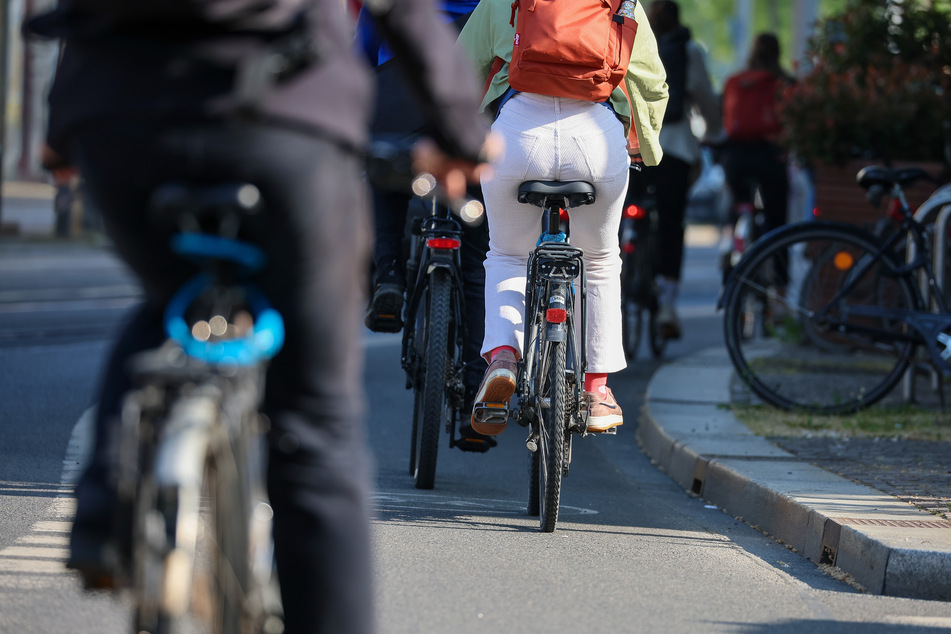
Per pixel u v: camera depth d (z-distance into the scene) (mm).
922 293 26094
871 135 34156
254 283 7988
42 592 13055
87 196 7898
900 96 33562
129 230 7727
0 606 12523
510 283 17891
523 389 17328
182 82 7410
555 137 17016
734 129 41688
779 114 35594
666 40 36125
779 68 42000
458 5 21531
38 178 125062
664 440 23344
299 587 8414
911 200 33844
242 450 7965
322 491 8352
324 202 7766
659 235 36688
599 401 17859
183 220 7387
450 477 21141
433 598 13461
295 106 7570
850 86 34250
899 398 27969
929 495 18000
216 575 7980
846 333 26297
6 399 26609
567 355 17078
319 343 8164
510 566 15000
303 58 7547
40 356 33156
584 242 17859
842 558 15766
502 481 21125
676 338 37625
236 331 7922
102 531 7684
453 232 19500
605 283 17953
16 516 16578
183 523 7223
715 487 20172
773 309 36250
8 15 75812
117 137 7434
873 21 35438
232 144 7410
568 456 17578
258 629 8148
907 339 25719
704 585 14570
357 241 8242
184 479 7074
